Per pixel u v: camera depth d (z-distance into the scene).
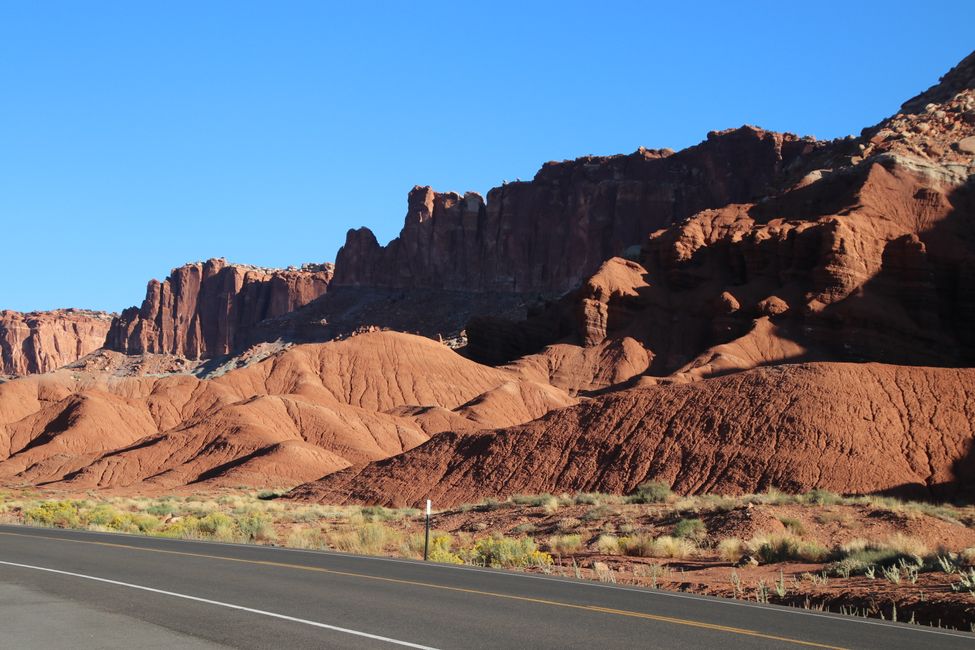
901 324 132.75
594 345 155.62
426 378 151.00
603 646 12.12
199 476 102.69
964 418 62.84
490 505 50.50
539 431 67.81
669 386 69.12
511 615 14.34
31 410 141.12
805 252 146.88
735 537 32.38
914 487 56.56
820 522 34.25
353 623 13.25
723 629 13.62
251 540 34.28
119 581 17.27
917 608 16.67
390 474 69.06
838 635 13.48
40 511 45.12
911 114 190.00
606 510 41.50
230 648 11.44
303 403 121.75
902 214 151.50
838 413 62.31
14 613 13.77
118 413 131.25
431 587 17.38
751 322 142.25
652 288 162.00
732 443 61.06
